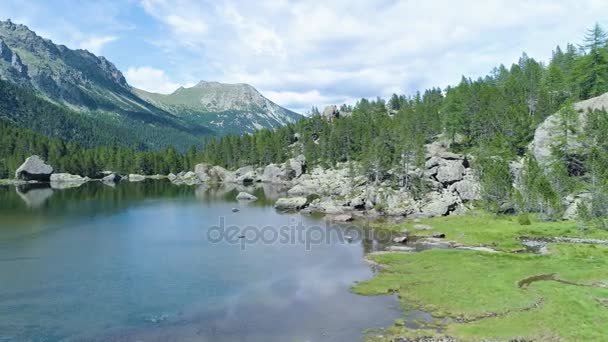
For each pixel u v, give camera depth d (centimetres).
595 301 4894
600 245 8094
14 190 18638
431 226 10188
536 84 16625
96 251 7744
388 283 5872
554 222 9944
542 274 6075
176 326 4525
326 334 4309
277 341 4166
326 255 7662
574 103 13538
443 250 7650
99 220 11175
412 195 13662
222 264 6981
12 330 4378
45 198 15812
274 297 5431
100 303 5169
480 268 6356
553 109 14925
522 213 10212
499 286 5444
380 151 15538
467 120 16788
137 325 4544
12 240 8531
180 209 13600
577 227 9175
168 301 5266
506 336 4138
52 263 6894
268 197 17338
